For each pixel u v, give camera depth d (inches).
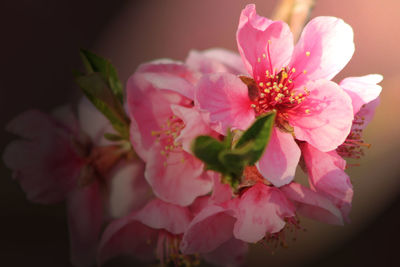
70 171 12.2
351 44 11.2
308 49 11.3
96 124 12.3
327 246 14.5
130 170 12.0
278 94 11.2
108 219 12.0
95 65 11.6
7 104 18.9
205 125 10.9
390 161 13.6
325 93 11.1
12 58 20.1
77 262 12.0
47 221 13.7
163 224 11.2
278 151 11.1
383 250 14.7
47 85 19.6
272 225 10.9
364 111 11.5
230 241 11.8
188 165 11.3
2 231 13.6
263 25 11.2
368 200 14.4
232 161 10.5
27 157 12.1
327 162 11.1
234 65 12.8
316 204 11.0
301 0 12.4
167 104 11.5
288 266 13.9
